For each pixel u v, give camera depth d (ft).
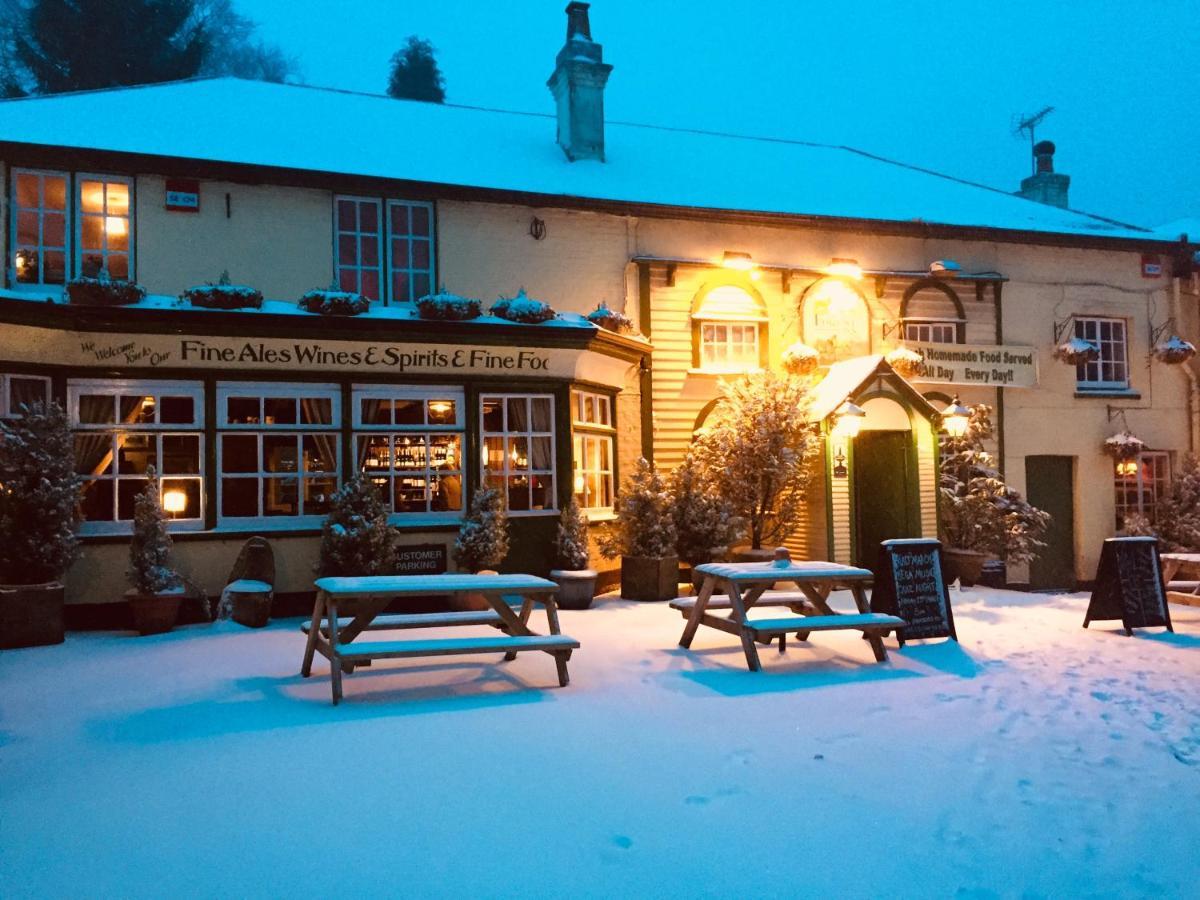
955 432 45.60
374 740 16.99
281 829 12.87
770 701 20.16
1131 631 29.43
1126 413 54.08
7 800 13.98
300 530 34.78
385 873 11.57
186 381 33.83
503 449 38.14
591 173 47.62
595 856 12.12
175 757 16.01
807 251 48.52
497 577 22.57
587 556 36.88
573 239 44.09
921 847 12.58
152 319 31.94
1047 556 52.54
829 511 42.24
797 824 13.25
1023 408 52.03
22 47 83.56
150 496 30.73
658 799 14.12
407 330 35.24
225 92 49.29
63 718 18.93
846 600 38.60
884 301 49.80
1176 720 19.17
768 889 11.31
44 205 36.11
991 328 51.72
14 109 40.04
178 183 37.93
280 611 34.42
